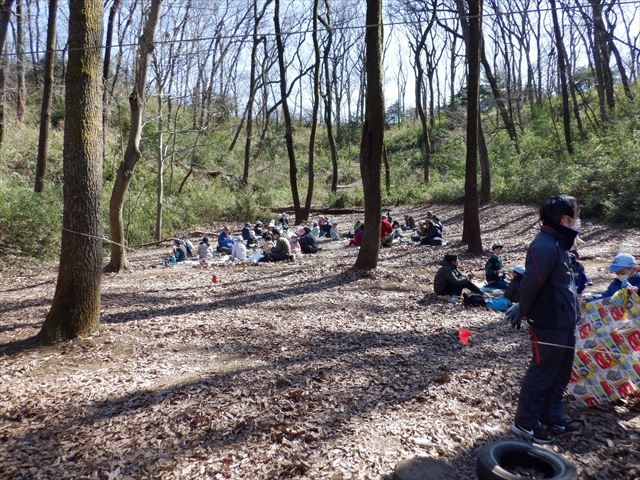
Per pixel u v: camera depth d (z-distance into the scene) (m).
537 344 3.57
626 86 27.31
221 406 4.46
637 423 3.85
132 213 19.28
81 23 6.18
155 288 10.53
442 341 6.32
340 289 9.68
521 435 3.66
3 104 20.92
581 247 13.31
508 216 19.45
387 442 3.72
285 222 21.59
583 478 3.20
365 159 10.76
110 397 4.80
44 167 16.52
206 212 24.58
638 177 16.25
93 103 6.34
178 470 3.47
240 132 39.78
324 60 29.33
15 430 4.22
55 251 14.52
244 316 7.89
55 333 6.40
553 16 22.81
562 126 30.48
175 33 21.12
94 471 3.53
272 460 3.54
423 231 16.05
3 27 18.80
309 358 5.78
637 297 4.20
